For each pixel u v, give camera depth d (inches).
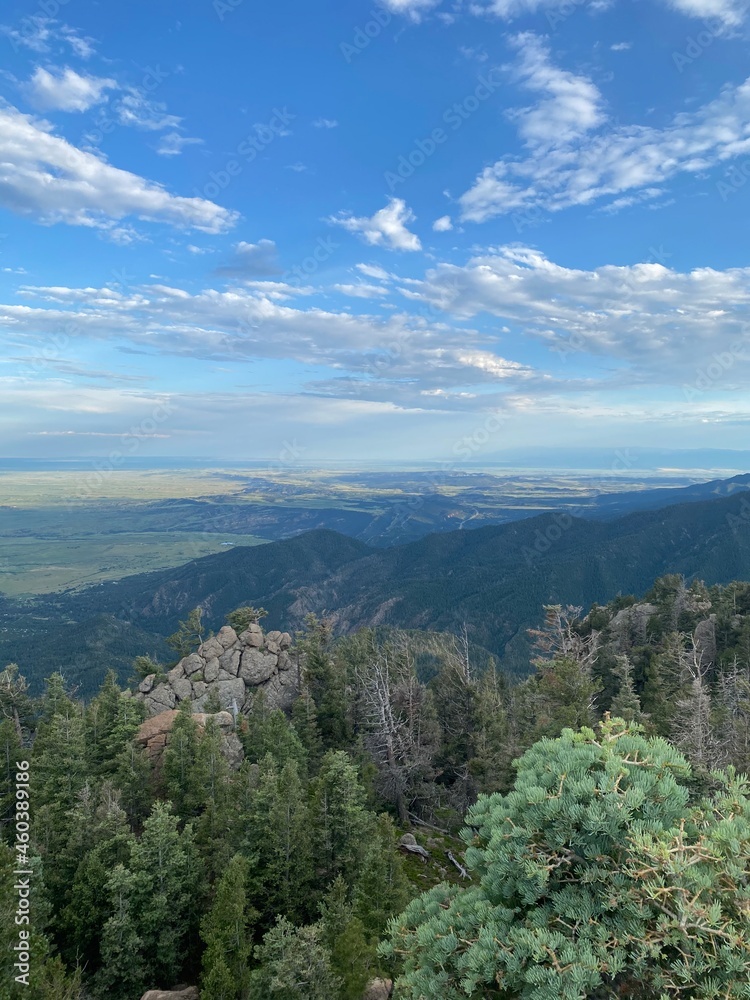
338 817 1418.6
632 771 370.9
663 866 307.7
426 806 2420.0
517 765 443.2
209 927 1121.4
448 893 462.9
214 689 2471.7
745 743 1614.2
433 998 362.3
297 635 2935.5
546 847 366.0
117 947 1161.4
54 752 1769.2
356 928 939.3
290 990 829.2
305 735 2401.6
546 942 316.2
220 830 1493.6
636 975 304.0
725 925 289.6
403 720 2546.8
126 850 1336.1
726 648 3159.5
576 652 2802.7
